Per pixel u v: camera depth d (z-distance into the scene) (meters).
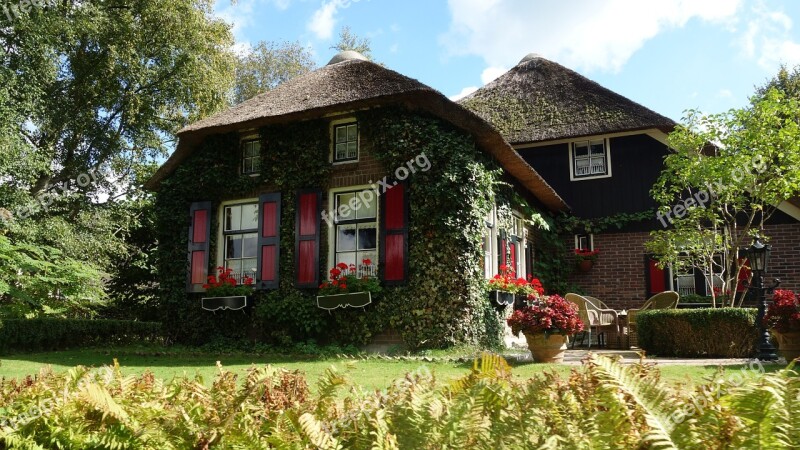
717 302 12.52
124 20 16.89
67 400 2.21
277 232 10.23
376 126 9.72
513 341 10.71
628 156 13.99
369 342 9.28
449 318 8.80
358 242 9.79
